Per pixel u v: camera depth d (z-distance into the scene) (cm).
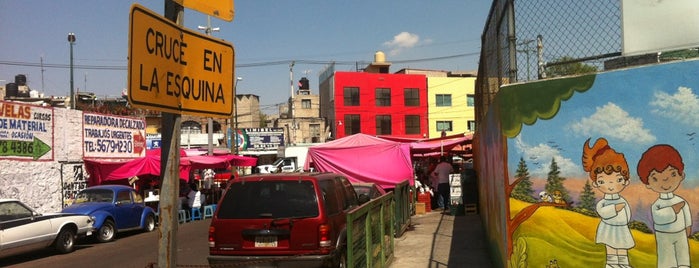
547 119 509
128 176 1873
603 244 473
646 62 494
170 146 324
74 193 1984
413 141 1989
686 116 439
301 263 740
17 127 1748
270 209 763
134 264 1102
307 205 766
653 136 452
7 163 1698
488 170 875
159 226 322
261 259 746
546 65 532
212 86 364
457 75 6800
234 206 775
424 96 6066
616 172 469
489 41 800
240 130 5506
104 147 2198
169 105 314
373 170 1705
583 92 488
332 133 6056
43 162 1853
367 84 5953
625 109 465
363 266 700
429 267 880
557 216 500
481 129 1094
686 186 439
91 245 1438
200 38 352
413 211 1712
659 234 448
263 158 5709
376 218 815
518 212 528
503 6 605
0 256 1111
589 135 484
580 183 488
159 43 304
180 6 332
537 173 515
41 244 1219
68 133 1988
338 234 798
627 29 476
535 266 511
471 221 1464
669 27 462
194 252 1202
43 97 5100
